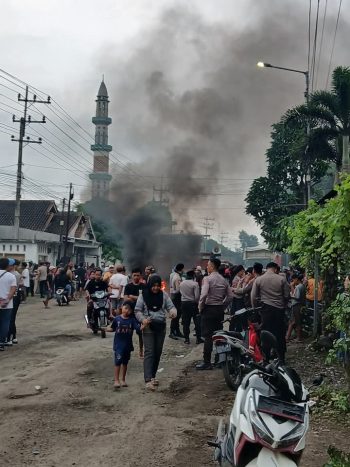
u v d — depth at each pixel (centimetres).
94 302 1468
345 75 2595
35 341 1351
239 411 441
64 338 1411
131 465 568
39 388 870
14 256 4034
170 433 665
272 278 998
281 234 1462
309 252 1150
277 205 3500
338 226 754
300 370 1006
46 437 647
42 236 4450
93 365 1055
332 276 1195
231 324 1085
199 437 654
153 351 892
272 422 412
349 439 653
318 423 709
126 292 1207
